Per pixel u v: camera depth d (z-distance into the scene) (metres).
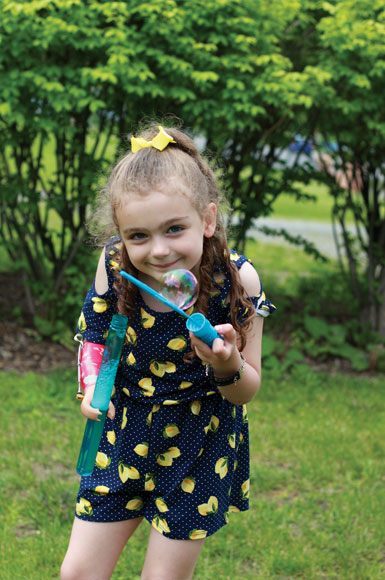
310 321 5.91
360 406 4.74
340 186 6.15
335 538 3.03
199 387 1.92
